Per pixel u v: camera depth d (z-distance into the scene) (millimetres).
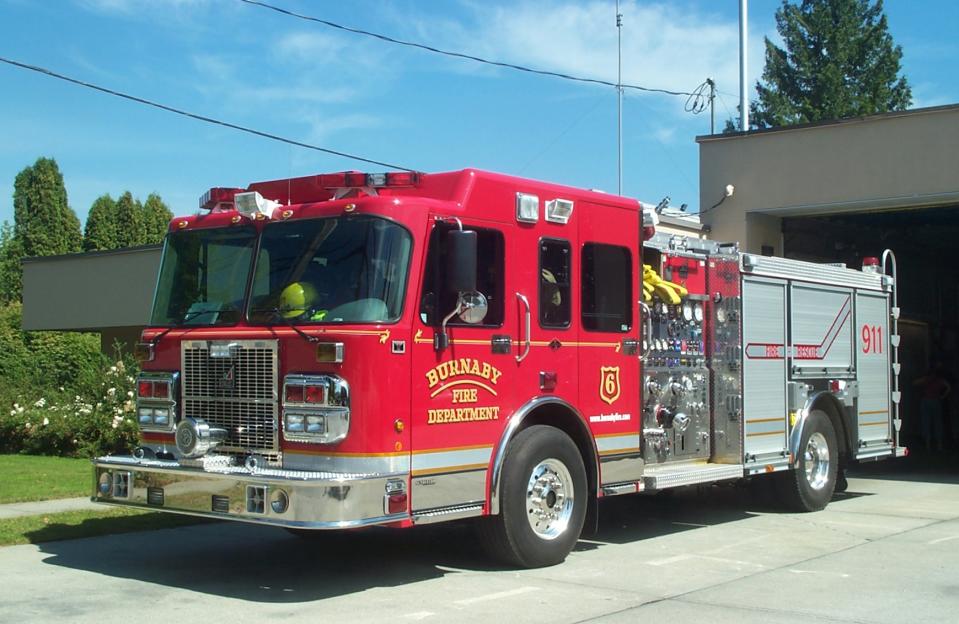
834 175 15070
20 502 10672
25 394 16859
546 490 7730
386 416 6602
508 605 6492
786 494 10688
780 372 10438
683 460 9539
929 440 19203
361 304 6703
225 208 7879
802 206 15359
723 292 9969
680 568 7738
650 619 6160
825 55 47469
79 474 12859
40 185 51562
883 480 14281
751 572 7598
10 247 50938
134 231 52312
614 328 8500
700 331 9883
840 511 10992
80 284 23141
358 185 7191
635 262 8766
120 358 17844
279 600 6641
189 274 7781
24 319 24234
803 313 10867
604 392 8344
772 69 47906
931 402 19188
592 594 6824
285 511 6383
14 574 7473
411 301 6816
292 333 6844
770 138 15695
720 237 16141
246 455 7059
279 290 7117
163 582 7207
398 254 6820
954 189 14008
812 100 47125
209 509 6824
